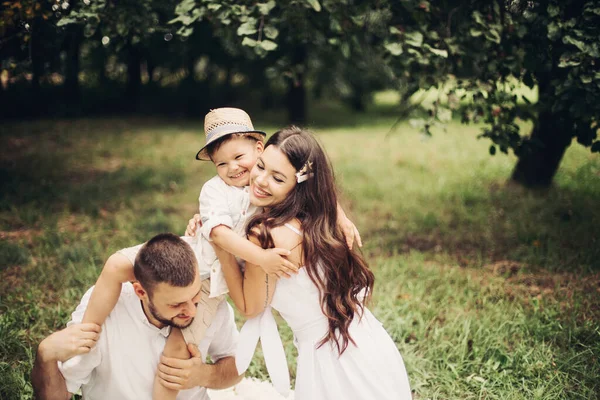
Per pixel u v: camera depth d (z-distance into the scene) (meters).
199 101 16.08
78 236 5.53
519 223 5.99
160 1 4.78
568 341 3.64
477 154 10.12
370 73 15.91
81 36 5.39
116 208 6.57
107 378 2.55
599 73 4.07
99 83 16.81
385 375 2.60
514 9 4.62
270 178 2.51
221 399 3.19
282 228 2.51
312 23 4.91
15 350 3.47
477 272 4.88
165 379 2.52
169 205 6.83
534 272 4.82
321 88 16.92
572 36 4.18
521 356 3.49
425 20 4.64
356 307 2.63
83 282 4.42
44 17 4.45
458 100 4.66
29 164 8.48
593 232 5.52
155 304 2.33
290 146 2.50
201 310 2.60
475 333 3.72
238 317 4.16
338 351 2.56
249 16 4.30
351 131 13.92
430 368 3.47
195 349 2.56
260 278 2.52
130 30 4.52
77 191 7.05
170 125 13.98
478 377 3.34
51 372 2.41
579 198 6.69
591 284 4.47
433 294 4.39
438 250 5.42
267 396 3.22
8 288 4.29
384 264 5.01
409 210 6.71
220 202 2.54
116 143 10.88
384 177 8.43
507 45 4.61
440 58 4.61
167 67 16.38
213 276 2.54
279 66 5.27
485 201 6.94
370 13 5.32
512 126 5.04
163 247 2.31
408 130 14.05
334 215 2.62
